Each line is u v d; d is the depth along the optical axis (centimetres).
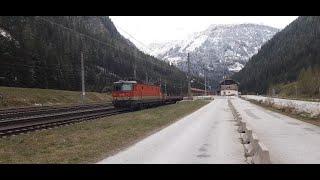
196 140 1639
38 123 2512
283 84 17000
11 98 5531
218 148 1380
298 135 1803
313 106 3794
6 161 1173
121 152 1324
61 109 4222
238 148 1379
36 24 13075
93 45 15238
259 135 1806
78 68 11094
